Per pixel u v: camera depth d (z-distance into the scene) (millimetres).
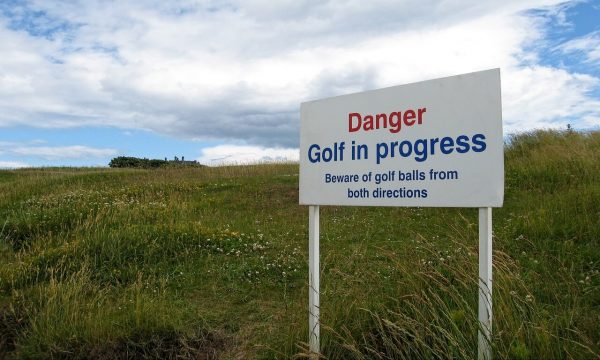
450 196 3834
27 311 5211
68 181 17266
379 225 9547
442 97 3906
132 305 5480
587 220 7207
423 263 5301
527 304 4191
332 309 4613
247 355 4688
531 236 7156
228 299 6152
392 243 8016
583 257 6145
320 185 4680
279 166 20453
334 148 4590
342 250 7855
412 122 4070
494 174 3604
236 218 11109
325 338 4379
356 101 4445
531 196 9914
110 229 8453
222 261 7504
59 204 11586
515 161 13250
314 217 4715
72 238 8477
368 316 4641
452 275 5152
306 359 4309
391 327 4199
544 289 4957
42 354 4613
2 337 4977
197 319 5453
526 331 3771
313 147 4758
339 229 9484
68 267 6855
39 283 6477
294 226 10117
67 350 4613
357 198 4402
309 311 4480
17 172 24125
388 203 4191
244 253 7902
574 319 4137
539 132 15805
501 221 8539
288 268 7082
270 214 11719
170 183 15633
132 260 7402
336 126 4582
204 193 14266
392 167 4180
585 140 13922
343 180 4504
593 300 4855
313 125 4766
